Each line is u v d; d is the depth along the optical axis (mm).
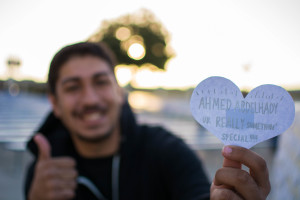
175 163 1479
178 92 23625
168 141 1561
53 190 1336
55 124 1719
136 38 20984
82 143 1535
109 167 1545
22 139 5246
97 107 1470
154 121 9719
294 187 2277
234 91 900
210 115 909
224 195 777
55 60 1539
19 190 3652
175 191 1415
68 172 1384
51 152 1604
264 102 881
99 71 1498
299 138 2855
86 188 1507
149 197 1487
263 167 785
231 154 794
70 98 1479
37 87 23766
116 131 1571
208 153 5730
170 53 22312
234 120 895
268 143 6508
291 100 857
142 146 1568
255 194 761
